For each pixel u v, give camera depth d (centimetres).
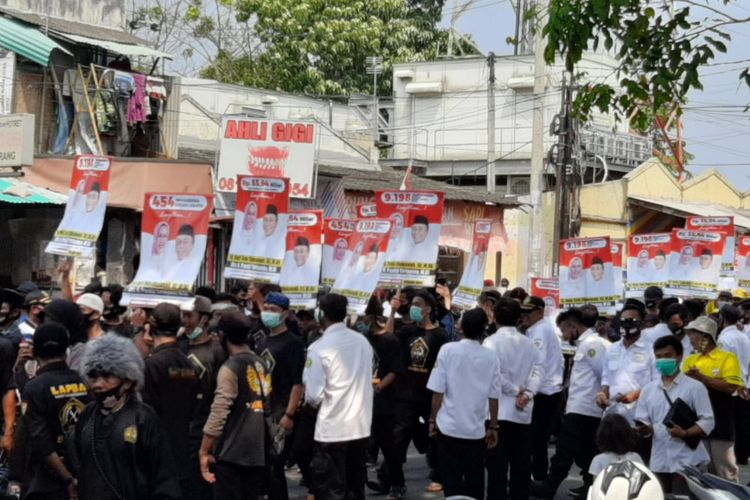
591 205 3628
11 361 1017
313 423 1159
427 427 1335
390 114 4428
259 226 1232
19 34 2289
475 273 1516
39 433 779
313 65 4403
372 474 1425
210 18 4191
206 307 1020
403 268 1364
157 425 716
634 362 1197
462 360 1066
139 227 2188
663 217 3884
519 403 1150
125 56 2592
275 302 1076
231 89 3550
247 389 945
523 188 4147
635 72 1252
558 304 1762
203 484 995
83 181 1247
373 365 1264
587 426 1240
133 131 2472
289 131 2236
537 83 2912
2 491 945
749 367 1413
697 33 1212
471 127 4259
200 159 2503
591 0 1182
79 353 927
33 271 2141
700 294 1742
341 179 2536
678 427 1006
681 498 744
